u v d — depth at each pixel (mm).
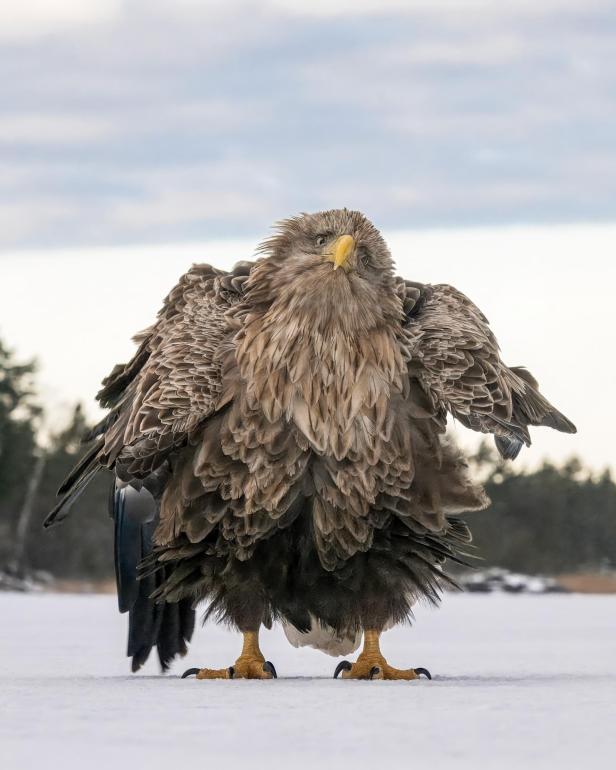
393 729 8055
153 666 15844
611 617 30906
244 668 13031
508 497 113250
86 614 30203
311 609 13445
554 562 112500
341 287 12828
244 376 13023
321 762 6898
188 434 13070
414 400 13305
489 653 17250
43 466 96125
